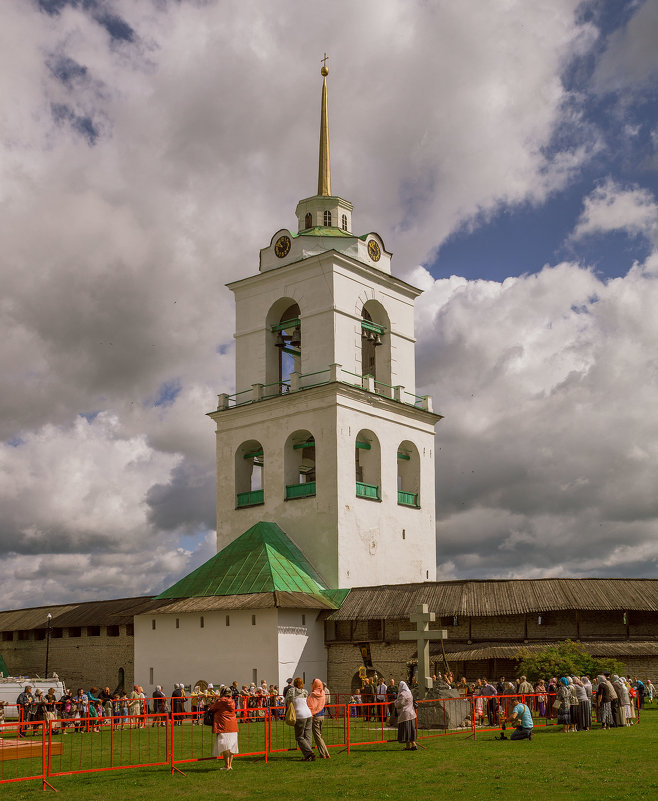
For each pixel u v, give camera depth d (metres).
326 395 65.81
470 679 54.16
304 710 30.94
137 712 54.12
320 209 73.19
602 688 39.16
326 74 76.44
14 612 79.25
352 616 58.62
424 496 71.38
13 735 44.50
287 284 70.50
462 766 28.08
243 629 58.28
